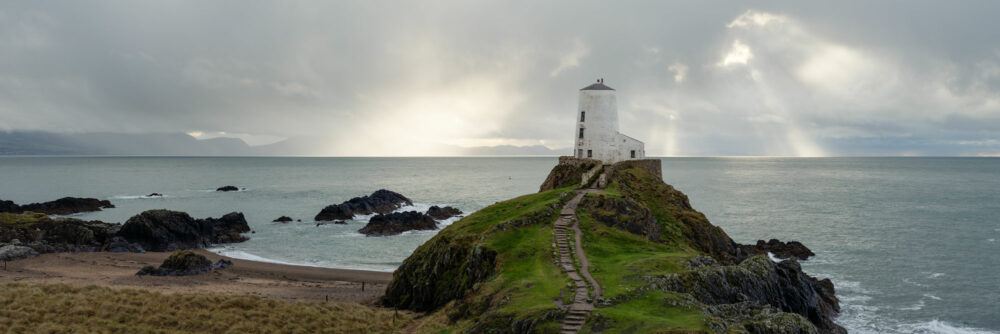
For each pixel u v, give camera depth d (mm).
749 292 45688
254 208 156125
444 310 47625
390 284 60188
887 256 88812
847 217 132500
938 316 61875
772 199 173125
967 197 181125
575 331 33719
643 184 78188
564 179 85125
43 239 91938
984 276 76750
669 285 40969
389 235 109812
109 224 103438
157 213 99000
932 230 113000
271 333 40969
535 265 47469
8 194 196375
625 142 88062
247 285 69375
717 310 38188
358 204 139375
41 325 38531
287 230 117625
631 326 33156
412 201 168750
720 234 72000
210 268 79000
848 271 79812
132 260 85875
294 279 75312
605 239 54844
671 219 68688
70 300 43125
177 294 47000
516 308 38094
